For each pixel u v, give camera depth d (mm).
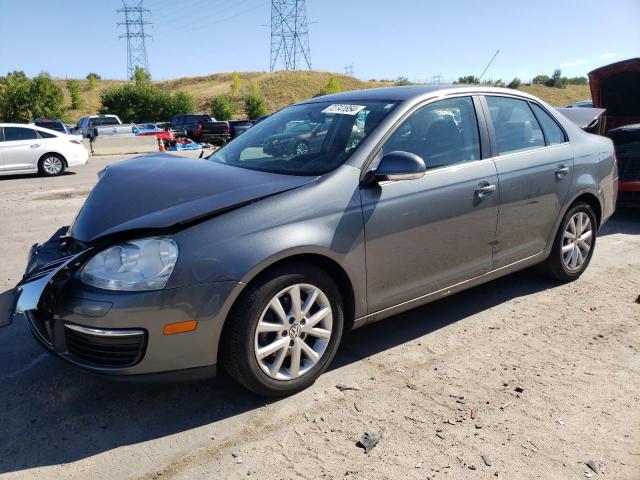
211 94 77875
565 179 4387
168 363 2697
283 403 3023
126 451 2650
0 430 2822
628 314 4184
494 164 3859
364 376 3303
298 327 3000
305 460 2562
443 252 3592
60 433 2795
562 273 4688
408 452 2609
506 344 3709
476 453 2600
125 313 2598
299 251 2879
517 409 2949
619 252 5789
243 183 3123
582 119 5316
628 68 7777
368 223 3166
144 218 2809
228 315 2787
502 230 3953
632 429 2775
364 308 3281
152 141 21188
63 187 11305
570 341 3748
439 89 3805
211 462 2562
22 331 3986
